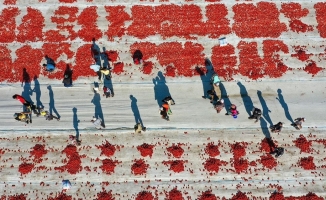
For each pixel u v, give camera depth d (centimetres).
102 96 2939
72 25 3206
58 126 2817
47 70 2995
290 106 2914
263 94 2961
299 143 2761
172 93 2956
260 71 3041
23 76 2980
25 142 2752
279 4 3344
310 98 2947
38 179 2623
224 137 2794
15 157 2694
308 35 3209
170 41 3164
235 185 2627
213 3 3338
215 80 2862
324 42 3177
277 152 2634
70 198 2569
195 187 2620
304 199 2584
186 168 2680
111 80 2994
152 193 2597
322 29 3238
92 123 2831
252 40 3177
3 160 2678
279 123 2711
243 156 2722
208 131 2814
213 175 2658
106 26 3212
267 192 2606
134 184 2627
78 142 2728
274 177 2653
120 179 2641
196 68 3048
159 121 2848
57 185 2609
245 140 2786
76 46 3116
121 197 2583
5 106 2881
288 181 2644
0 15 3234
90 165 2675
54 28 3189
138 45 3136
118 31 3197
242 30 3222
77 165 2664
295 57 3103
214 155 2716
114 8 3297
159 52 3114
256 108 2753
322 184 2634
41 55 3064
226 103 2923
